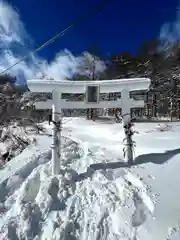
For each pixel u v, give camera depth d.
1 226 3.31
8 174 4.86
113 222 3.10
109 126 14.19
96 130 12.65
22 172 4.88
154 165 4.52
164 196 3.38
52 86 4.65
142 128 12.74
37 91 4.71
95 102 4.80
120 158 5.28
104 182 4.02
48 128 11.80
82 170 4.66
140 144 7.18
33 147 6.78
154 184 3.73
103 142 8.20
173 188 3.59
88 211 3.41
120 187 3.79
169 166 4.40
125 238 2.83
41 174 4.55
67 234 3.08
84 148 6.59
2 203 3.94
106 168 4.59
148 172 4.21
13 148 8.07
